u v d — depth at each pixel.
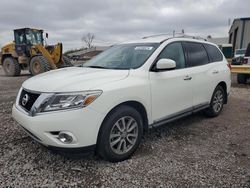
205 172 3.03
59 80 3.14
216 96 5.34
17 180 2.83
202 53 4.92
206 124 4.94
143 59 3.77
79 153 2.91
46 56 13.92
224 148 3.76
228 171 3.06
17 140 3.95
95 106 2.89
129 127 3.35
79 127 2.81
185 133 4.40
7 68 16.03
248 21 24.67
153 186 2.75
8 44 16.09
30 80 3.56
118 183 2.80
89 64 4.35
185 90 4.21
